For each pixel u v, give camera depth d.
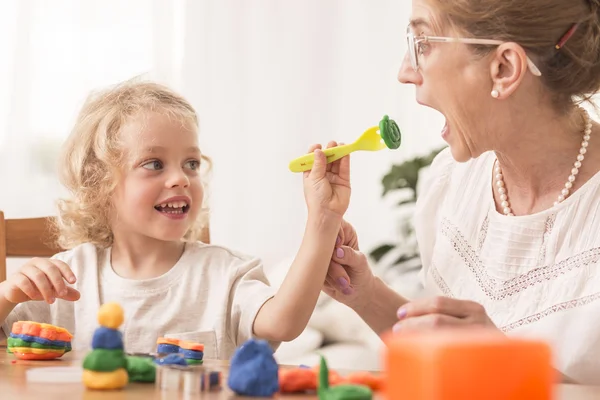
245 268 1.38
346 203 1.15
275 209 3.29
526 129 1.15
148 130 1.36
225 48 3.25
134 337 1.32
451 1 1.08
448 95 1.12
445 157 1.46
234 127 3.27
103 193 1.40
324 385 0.62
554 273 1.18
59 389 0.68
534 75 1.10
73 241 1.47
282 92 3.29
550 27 1.06
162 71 3.14
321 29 3.31
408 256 2.93
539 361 0.42
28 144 3.04
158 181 1.35
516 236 1.23
